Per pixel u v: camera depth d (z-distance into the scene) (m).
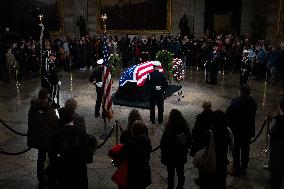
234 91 14.57
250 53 17.72
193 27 22.75
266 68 16.83
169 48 19.92
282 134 6.18
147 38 22.20
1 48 17.52
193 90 14.73
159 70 10.44
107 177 7.32
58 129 5.37
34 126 6.48
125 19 23.55
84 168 5.58
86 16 24.05
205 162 5.52
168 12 22.84
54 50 19.56
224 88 15.12
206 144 5.51
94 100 13.30
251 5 21.05
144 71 12.70
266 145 8.53
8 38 21.50
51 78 11.77
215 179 5.71
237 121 6.93
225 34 21.89
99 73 10.78
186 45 20.11
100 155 8.40
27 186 6.97
